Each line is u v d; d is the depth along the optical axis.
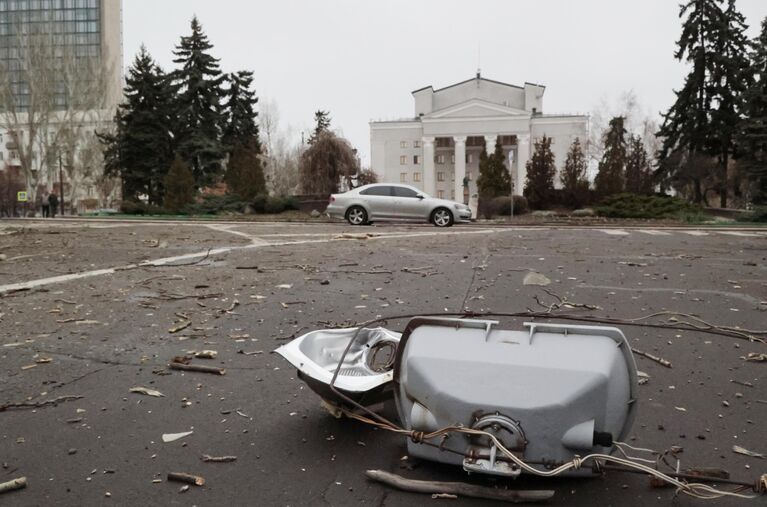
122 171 45.44
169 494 3.14
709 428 3.86
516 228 19.86
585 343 2.96
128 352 5.50
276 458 3.51
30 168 54.66
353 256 11.27
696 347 5.48
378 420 3.78
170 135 47.91
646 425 3.92
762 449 3.57
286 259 10.98
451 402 2.97
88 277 9.19
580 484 3.14
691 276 8.79
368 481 3.24
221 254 11.79
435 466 3.35
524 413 2.84
